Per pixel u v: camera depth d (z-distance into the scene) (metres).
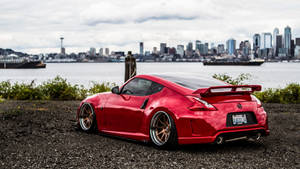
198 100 4.72
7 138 5.71
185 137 4.72
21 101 10.90
